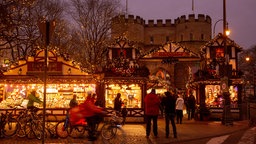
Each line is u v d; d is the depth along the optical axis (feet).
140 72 75.77
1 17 56.90
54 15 133.49
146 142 44.57
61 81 76.23
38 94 78.89
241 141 46.26
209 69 86.58
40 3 124.88
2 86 79.51
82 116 40.27
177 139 47.57
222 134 54.90
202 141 46.75
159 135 52.11
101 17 142.31
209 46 96.63
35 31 104.53
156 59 106.83
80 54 144.05
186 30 252.21
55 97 79.05
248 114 84.43
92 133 40.52
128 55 107.24
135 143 43.62
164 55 105.50
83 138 47.09
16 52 125.29
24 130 47.80
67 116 47.26
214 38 96.68
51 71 76.69
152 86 97.60
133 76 75.46
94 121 40.63
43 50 77.15
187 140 47.34
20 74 76.95
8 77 76.64
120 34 147.84
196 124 72.54
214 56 96.07
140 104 76.07
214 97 87.15
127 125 70.33
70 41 143.64
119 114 62.49
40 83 76.69
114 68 75.97
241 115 83.56
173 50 105.40
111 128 42.47
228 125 69.56
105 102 76.13
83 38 141.69
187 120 84.12
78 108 40.83
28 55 77.25
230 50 95.66
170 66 227.81
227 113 70.38
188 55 104.27
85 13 141.90
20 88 79.66
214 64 87.92
